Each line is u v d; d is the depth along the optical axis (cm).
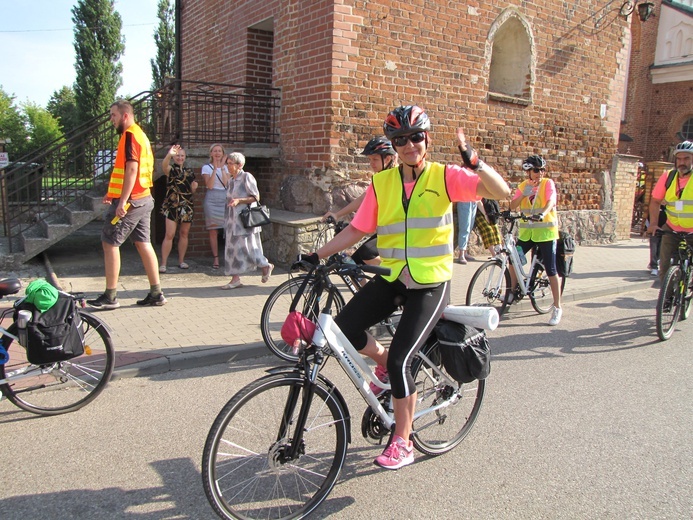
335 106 798
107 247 586
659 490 318
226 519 266
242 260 696
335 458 292
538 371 502
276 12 888
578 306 755
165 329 544
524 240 648
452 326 322
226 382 448
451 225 303
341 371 483
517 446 364
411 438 327
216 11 1072
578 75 1109
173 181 779
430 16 866
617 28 1161
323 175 815
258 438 282
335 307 439
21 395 381
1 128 2784
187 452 340
